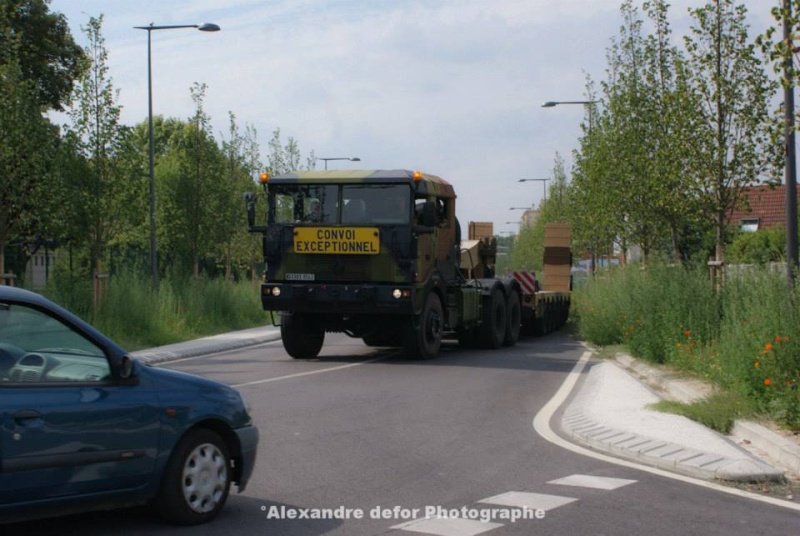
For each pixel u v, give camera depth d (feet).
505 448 36.11
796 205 49.44
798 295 44.50
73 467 21.97
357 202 67.36
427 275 69.51
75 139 85.97
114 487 22.88
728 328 50.96
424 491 29.12
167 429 23.90
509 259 295.89
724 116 68.39
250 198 69.10
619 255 124.26
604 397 47.44
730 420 40.32
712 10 68.33
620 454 34.88
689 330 59.67
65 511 22.17
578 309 101.60
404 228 66.23
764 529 25.07
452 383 56.13
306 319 71.51
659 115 80.12
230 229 126.00
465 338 82.38
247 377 59.16
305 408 45.78
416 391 52.37
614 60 98.99
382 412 44.75
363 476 31.12
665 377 55.11
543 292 99.25
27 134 77.05
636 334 67.31
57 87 136.15
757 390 41.93
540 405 47.62
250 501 27.63
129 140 88.12
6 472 20.76
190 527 24.56
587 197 111.45
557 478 30.96
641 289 72.23
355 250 66.49
